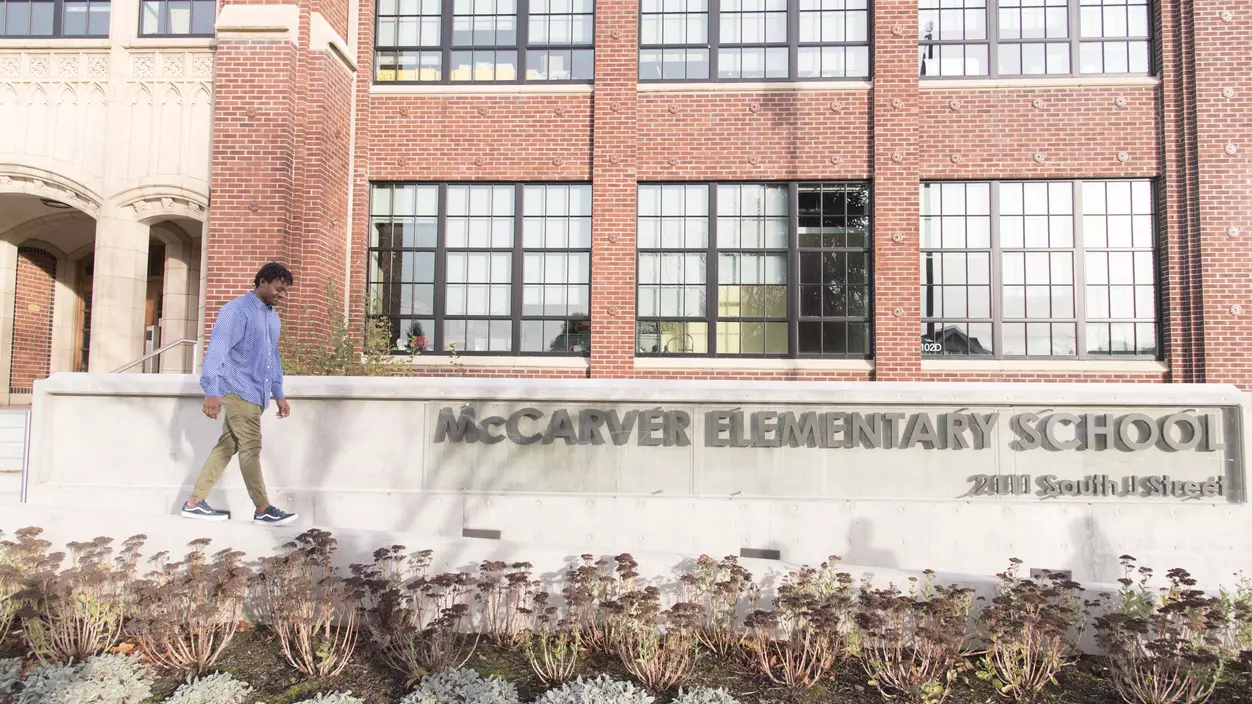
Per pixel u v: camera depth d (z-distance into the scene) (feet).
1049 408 23.41
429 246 39.04
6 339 44.09
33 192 35.12
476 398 23.84
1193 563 22.85
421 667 13.30
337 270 36.47
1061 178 37.06
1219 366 34.81
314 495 23.76
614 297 37.45
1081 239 36.94
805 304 37.63
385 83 39.52
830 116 37.86
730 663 14.14
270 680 13.29
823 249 37.78
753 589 15.34
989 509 23.16
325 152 34.91
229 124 33.40
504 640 14.96
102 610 14.69
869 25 38.40
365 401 24.11
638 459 23.61
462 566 16.19
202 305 33.91
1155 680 12.14
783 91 38.06
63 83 35.37
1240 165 35.37
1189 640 13.17
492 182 39.24
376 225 39.19
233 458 24.00
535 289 38.75
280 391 20.51
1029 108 37.24
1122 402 23.30
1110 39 37.60
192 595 14.46
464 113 39.17
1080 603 15.07
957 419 23.36
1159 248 36.50
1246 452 23.06
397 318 38.73
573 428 23.71
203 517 19.26
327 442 24.03
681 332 37.99
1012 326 36.94
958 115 37.40
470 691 12.38
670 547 23.25
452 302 38.88
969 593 14.60
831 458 23.44
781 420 23.44
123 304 34.78
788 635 14.48
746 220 38.29
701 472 23.50
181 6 35.88
